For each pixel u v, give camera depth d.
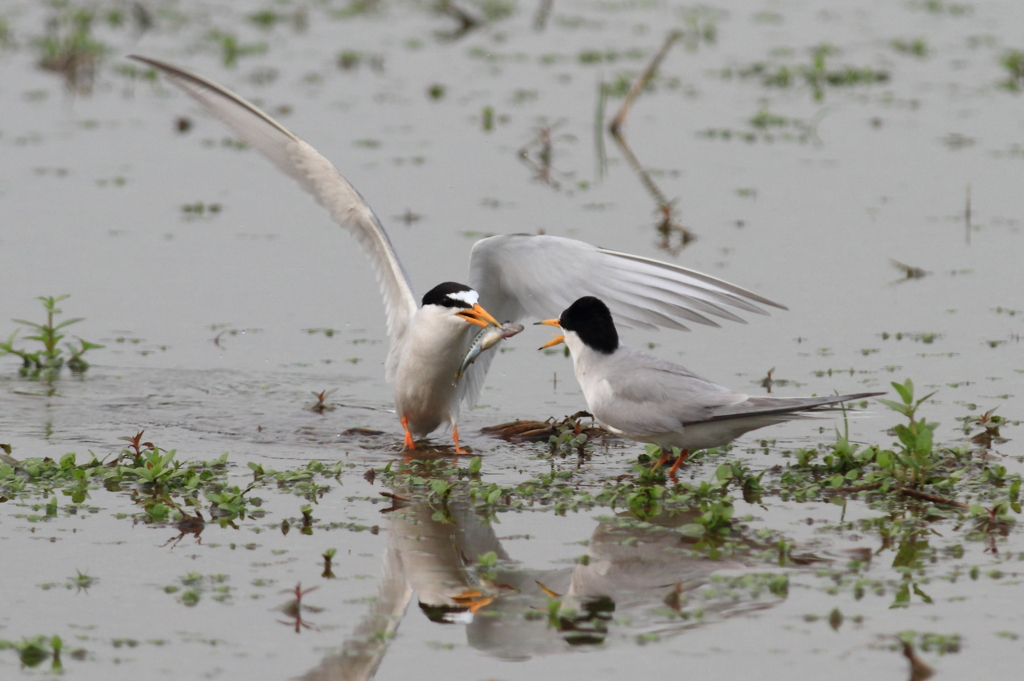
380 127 22.39
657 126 23.03
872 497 9.63
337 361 13.57
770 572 8.19
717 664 7.00
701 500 9.56
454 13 31.50
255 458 10.84
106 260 16.27
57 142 21.42
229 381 12.91
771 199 18.95
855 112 23.69
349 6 32.91
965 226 17.62
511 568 8.31
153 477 9.76
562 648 7.21
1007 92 24.84
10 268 15.83
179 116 23.36
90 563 8.30
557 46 28.88
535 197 18.94
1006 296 15.11
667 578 8.14
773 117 23.31
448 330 10.72
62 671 6.88
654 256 16.30
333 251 17.00
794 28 30.56
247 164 20.78
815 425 11.63
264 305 15.08
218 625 7.45
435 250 16.25
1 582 7.97
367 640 7.29
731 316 10.60
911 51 28.02
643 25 30.98
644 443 10.98
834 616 7.54
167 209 18.33
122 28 29.30
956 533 8.88
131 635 7.30
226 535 8.87
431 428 11.48
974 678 6.80
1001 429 11.11
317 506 9.54
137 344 13.84
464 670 6.96
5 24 27.66
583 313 10.34
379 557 8.48
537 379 13.21
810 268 16.08
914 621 7.46
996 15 32.06
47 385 12.67
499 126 22.75
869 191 19.27
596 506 9.58
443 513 9.39
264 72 25.78
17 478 9.75
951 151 21.20
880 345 13.62
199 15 31.33
